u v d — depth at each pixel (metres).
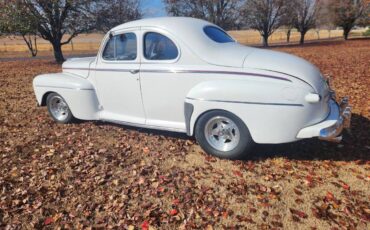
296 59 4.45
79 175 4.33
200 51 4.53
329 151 4.73
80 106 5.81
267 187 3.88
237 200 3.66
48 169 4.49
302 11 35.50
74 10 19.27
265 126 4.14
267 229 3.21
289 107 4.00
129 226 3.30
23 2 17.31
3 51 35.00
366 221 3.26
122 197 3.79
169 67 4.68
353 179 4.00
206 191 3.84
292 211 3.43
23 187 4.09
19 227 3.38
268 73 4.10
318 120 4.11
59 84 5.92
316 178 4.04
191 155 4.78
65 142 5.44
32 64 18.36
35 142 5.48
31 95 9.08
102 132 5.82
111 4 20.22
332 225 3.22
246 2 33.09
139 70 4.96
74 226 3.36
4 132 6.00
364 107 6.66
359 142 4.98
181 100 4.73
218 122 4.48
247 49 4.74
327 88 4.38
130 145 5.21
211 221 3.34
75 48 36.97
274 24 34.47
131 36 5.04
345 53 18.80
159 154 4.86
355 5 37.44
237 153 4.43
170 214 3.47
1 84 10.91
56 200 3.80
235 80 4.23
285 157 4.60
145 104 5.10
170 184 4.02
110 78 5.38
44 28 19.30
